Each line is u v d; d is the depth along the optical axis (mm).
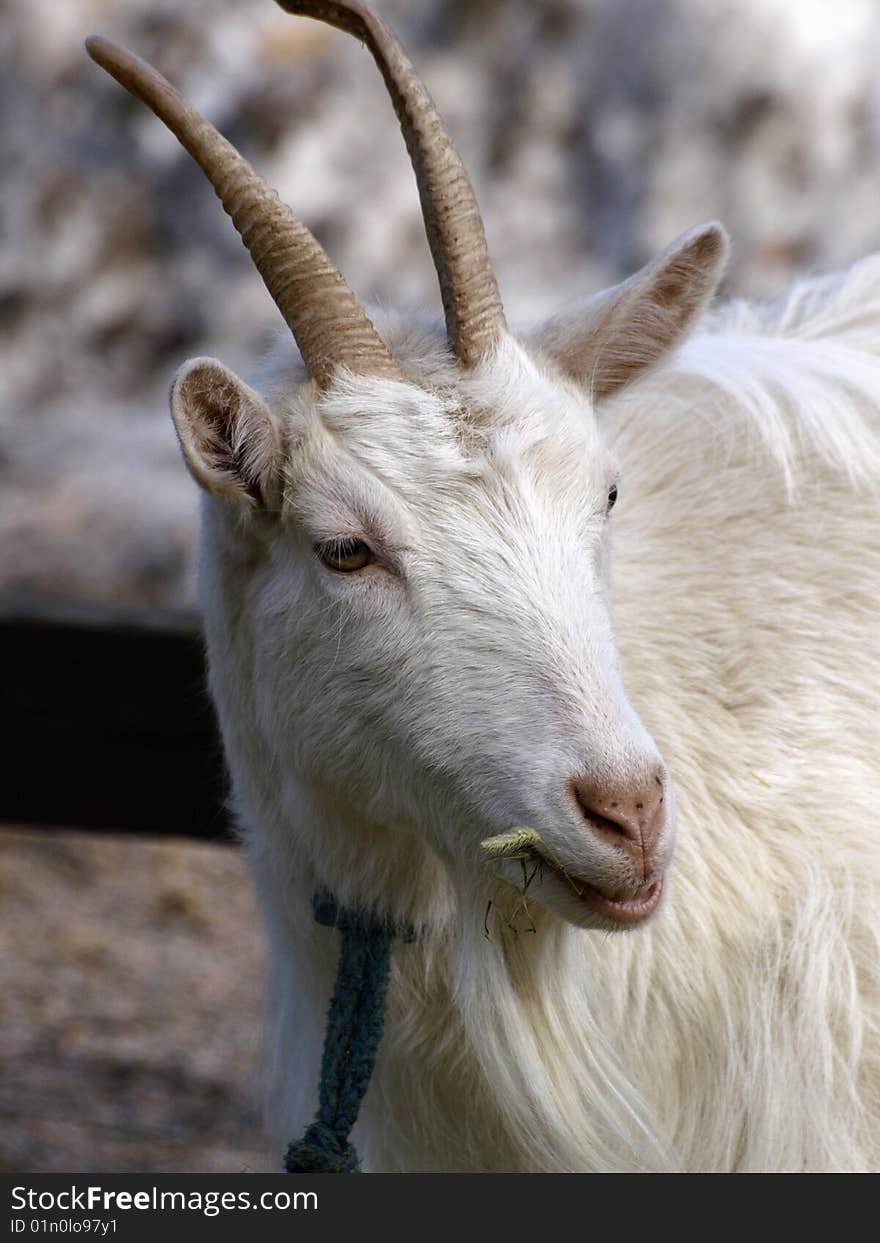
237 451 8070
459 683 7617
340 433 7926
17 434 24203
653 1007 8734
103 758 13680
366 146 25156
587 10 25750
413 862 8445
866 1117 8617
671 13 25391
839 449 9352
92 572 21250
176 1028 17031
